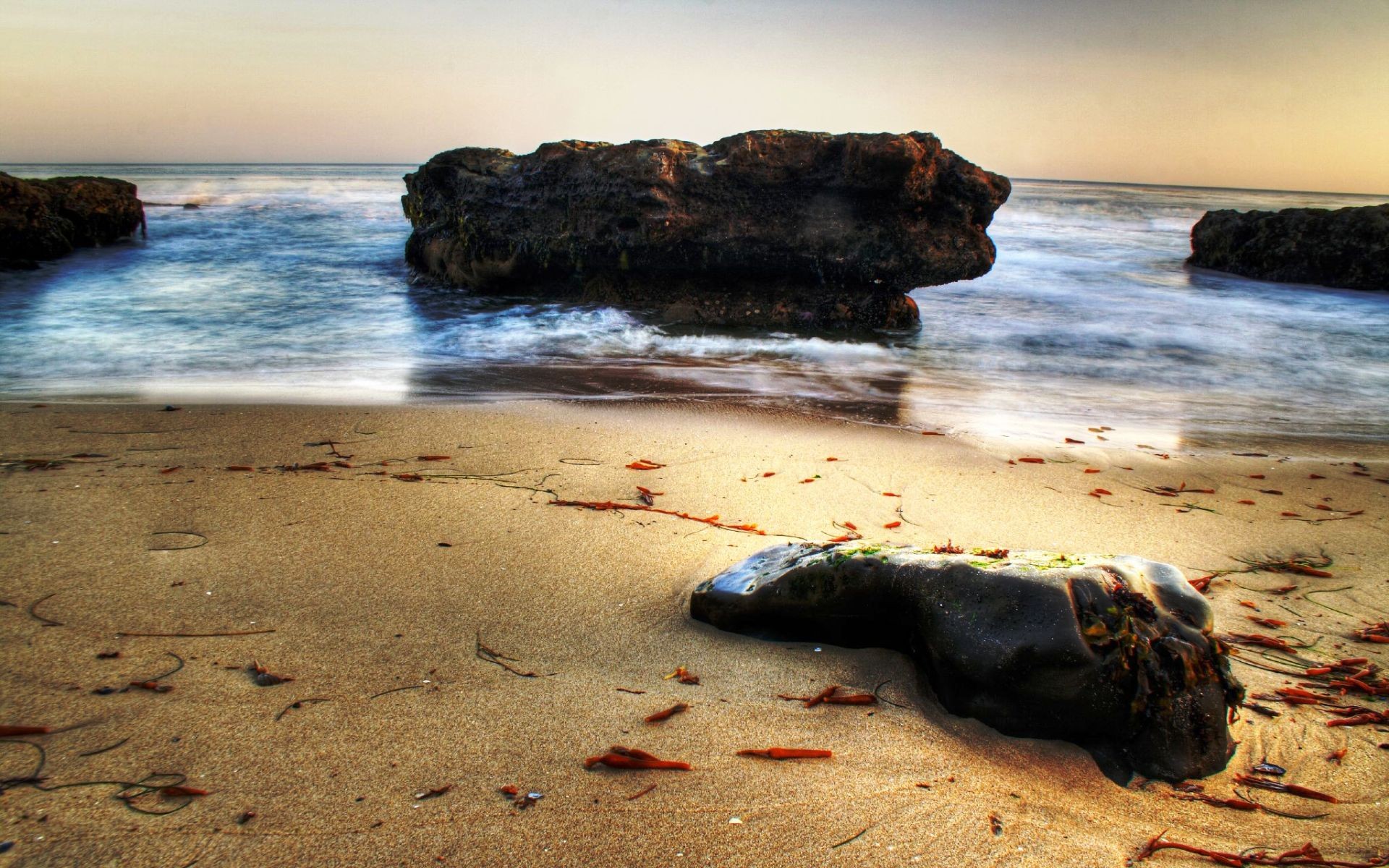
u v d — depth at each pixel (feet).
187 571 13.16
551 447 21.11
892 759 9.14
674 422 24.06
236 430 21.59
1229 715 10.00
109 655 10.60
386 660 10.85
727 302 39.60
